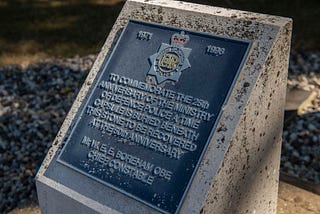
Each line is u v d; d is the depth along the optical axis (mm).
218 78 2318
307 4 7430
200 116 2295
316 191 3307
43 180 2553
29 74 6117
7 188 4258
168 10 2588
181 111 2350
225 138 2205
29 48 6812
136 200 2289
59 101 5488
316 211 3117
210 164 2193
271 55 2283
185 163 2250
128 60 2604
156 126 2391
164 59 2486
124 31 2680
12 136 4941
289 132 4473
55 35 7172
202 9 2537
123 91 2551
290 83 5289
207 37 2418
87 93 2652
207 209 2168
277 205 3170
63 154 2561
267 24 2307
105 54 2695
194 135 2275
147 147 2373
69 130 2611
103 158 2457
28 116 5254
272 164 2639
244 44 2316
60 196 2496
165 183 2260
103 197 2375
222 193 2236
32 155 4648
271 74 2338
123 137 2457
